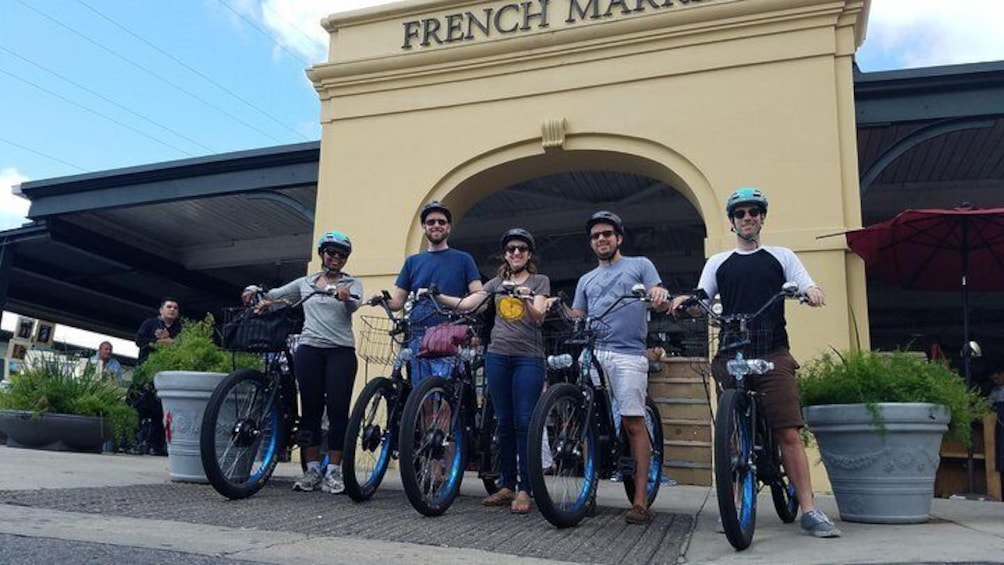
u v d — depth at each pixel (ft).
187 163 28.09
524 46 23.08
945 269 19.45
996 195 27.09
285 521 10.12
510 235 13.07
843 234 18.58
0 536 8.16
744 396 10.25
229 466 12.63
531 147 22.74
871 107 20.66
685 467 19.97
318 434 13.87
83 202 30.40
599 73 22.31
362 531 9.62
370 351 17.35
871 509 11.70
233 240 37.91
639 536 10.32
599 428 11.84
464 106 23.65
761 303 10.89
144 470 16.28
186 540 8.38
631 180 28.55
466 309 12.69
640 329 12.15
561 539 9.78
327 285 13.99
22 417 21.26
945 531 10.58
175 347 15.52
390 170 24.04
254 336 12.99
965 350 17.70
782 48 20.63
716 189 20.48
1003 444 18.24
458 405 12.14
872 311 40.75
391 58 24.47
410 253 23.29
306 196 30.07
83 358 24.77
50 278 39.86
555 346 12.25
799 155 19.93
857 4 20.27
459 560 8.03
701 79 21.27
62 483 12.69
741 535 9.22
